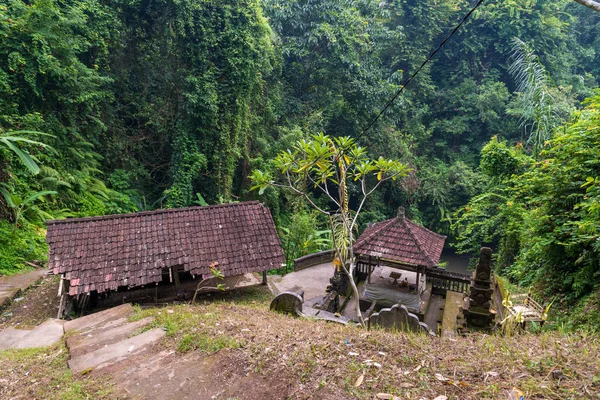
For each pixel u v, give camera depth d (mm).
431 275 9445
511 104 24422
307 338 4152
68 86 13391
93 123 15195
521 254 9734
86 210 14016
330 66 21016
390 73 27266
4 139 9719
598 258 6215
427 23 26797
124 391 3574
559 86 22109
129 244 9070
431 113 28000
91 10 14281
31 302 8883
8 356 5102
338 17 20812
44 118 13164
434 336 4914
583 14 30281
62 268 8234
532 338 4062
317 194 23688
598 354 3148
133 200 16375
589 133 6762
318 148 4668
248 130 19047
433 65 28609
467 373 3088
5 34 11328
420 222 24469
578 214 6695
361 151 5309
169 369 3898
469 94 26875
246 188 19031
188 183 16172
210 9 16297
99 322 6027
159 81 17031
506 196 12109
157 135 17688
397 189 24297
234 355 3934
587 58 28719
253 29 17328
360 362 3463
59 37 12570
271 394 3227
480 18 27234
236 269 9367
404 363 3408
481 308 5746
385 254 8109
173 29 15930
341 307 8977
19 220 11445
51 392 3699
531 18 26156
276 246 10188
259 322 5012
